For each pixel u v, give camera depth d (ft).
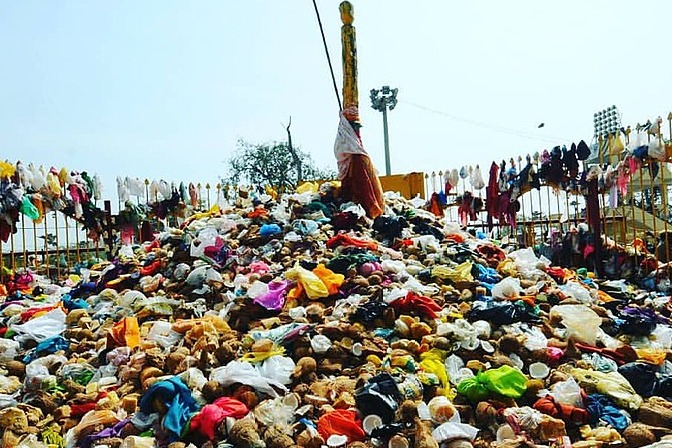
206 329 25.73
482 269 32.27
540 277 33.55
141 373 23.45
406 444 18.86
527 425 19.62
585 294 31.71
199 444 19.70
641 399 21.76
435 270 31.04
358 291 28.17
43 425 21.95
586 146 47.96
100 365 25.85
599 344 26.03
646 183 50.03
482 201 58.70
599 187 47.09
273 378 21.86
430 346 23.98
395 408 20.17
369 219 39.52
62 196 50.78
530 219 54.49
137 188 56.65
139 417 20.75
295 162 107.45
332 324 24.75
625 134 44.88
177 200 58.44
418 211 42.45
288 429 19.62
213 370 22.48
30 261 55.36
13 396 23.75
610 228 54.60
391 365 22.59
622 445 19.26
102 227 55.06
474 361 23.32
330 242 34.76
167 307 29.71
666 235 43.45
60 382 24.45
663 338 27.45
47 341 28.09
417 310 26.07
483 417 20.20
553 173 49.60
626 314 29.60
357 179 40.60
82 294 36.88
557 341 25.13
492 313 26.07
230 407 20.18
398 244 35.76
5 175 46.11
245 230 37.91
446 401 20.52
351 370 22.88
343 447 18.89
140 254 39.96
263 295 27.86
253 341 24.12
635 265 44.73
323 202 40.83
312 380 22.30
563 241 49.24
